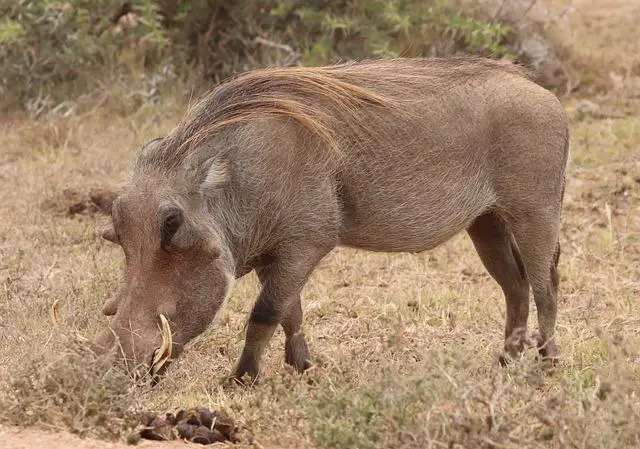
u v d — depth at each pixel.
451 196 13.17
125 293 11.80
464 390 9.57
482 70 13.53
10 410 10.41
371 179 12.84
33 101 27.25
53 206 20.83
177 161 12.14
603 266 18.12
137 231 11.83
